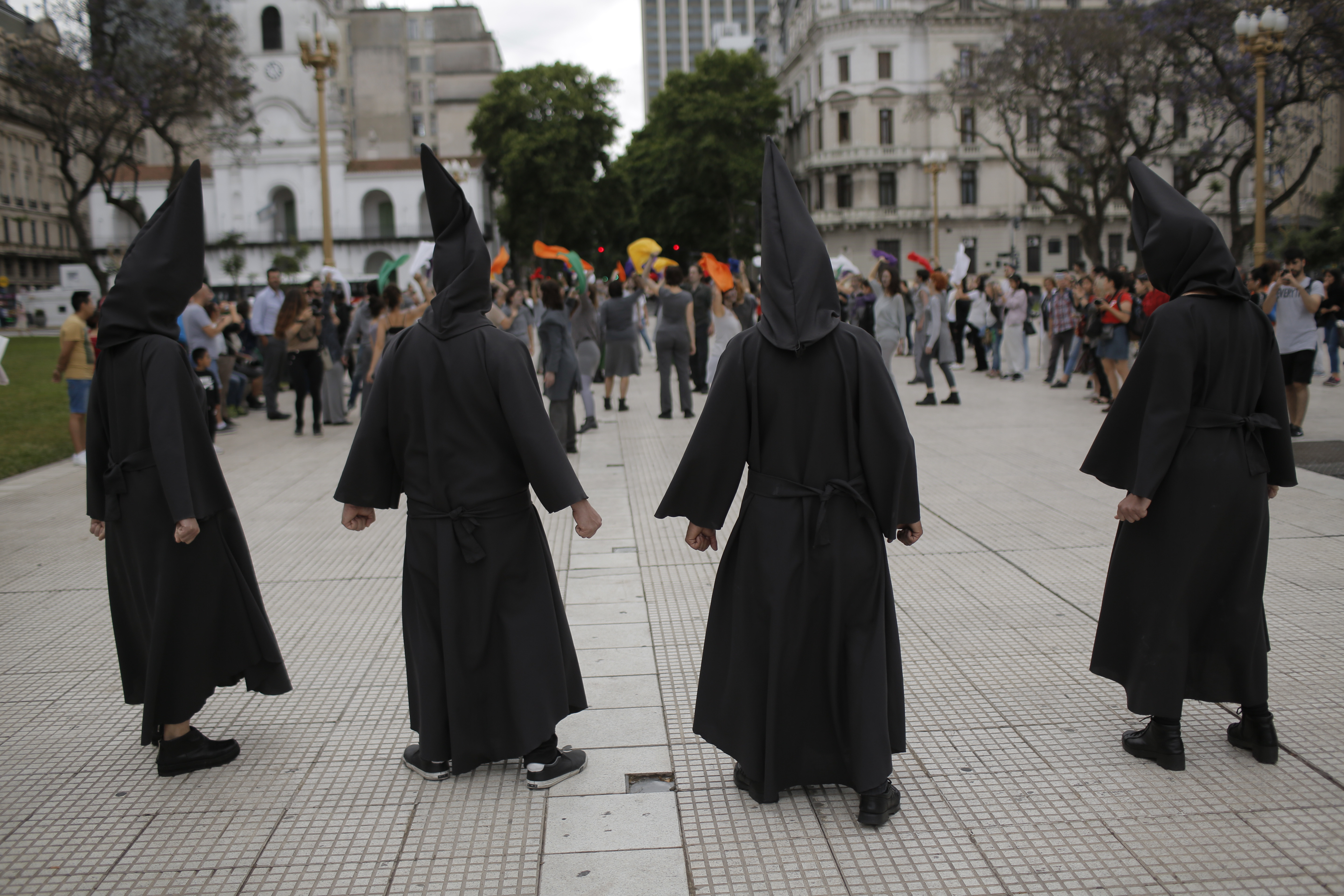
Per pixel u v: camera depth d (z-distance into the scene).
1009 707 3.90
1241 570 3.35
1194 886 2.73
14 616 5.29
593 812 3.18
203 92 30.56
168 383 3.37
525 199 56.38
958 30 55.56
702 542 3.28
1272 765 3.40
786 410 3.09
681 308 12.55
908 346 21.67
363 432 3.32
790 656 3.09
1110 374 12.45
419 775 3.45
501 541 3.28
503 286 12.20
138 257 3.49
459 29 76.88
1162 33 26.06
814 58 59.09
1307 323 9.57
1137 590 3.43
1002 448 9.77
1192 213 3.40
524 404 3.20
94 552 6.66
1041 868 2.83
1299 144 29.59
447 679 3.26
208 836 3.09
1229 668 3.38
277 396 14.55
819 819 3.12
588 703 3.86
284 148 55.97
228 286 55.97
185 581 3.43
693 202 55.69
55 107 28.53
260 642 3.63
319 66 17.38
